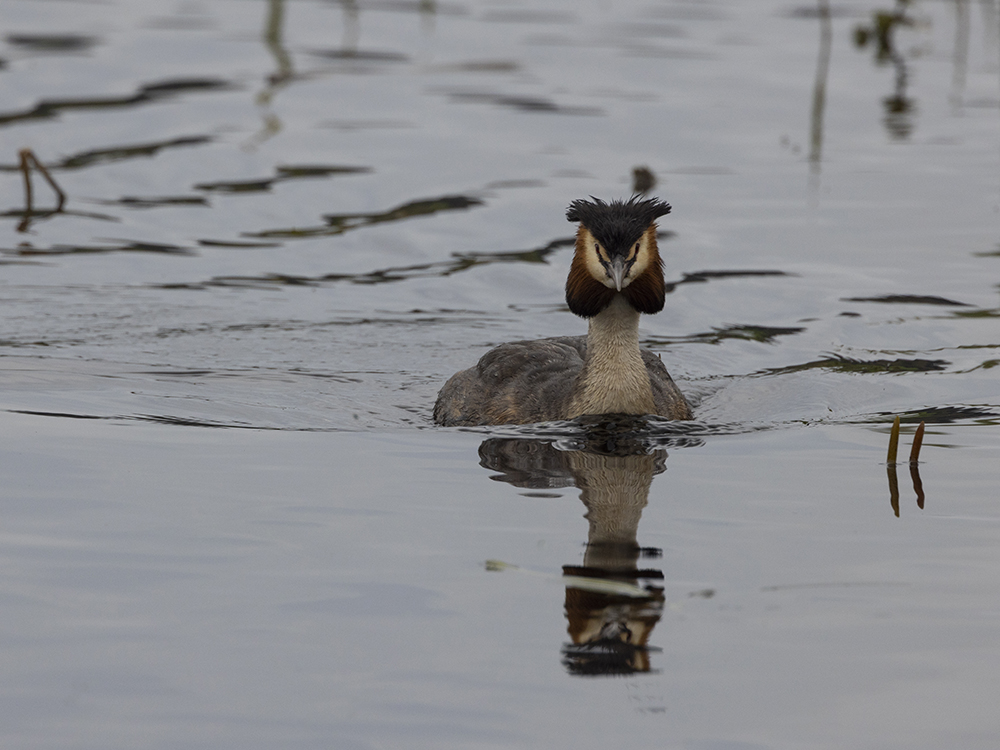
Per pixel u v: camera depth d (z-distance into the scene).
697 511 10.22
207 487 10.66
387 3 35.00
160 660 7.64
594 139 23.95
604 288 13.18
